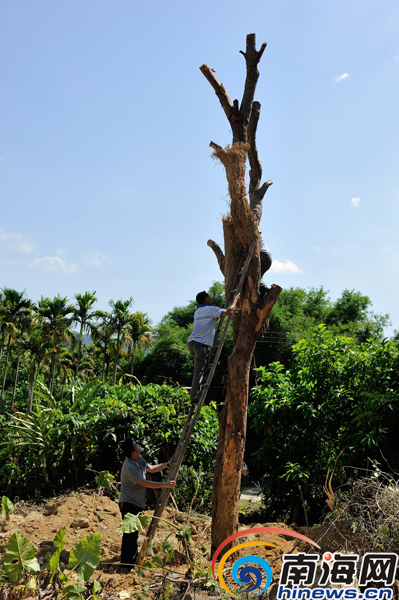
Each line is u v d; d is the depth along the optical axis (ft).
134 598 13.42
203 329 19.15
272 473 31.01
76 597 11.34
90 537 12.13
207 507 28.60
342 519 15.49
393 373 28.40
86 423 28.60
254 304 18.65
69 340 114.83
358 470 27.53
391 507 14.17
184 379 114.01
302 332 91.97
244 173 18.95
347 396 29.73
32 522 20.58
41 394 31.45
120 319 112.78
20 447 28.86
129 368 140.36
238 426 18.20
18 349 114.21
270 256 20.49
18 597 12.08
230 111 20.74
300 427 30.76
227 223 19.86
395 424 27.02
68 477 28.76
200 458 29.99
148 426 29.71
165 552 17.01
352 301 126.21
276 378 33.01
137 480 16.63
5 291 116.26
